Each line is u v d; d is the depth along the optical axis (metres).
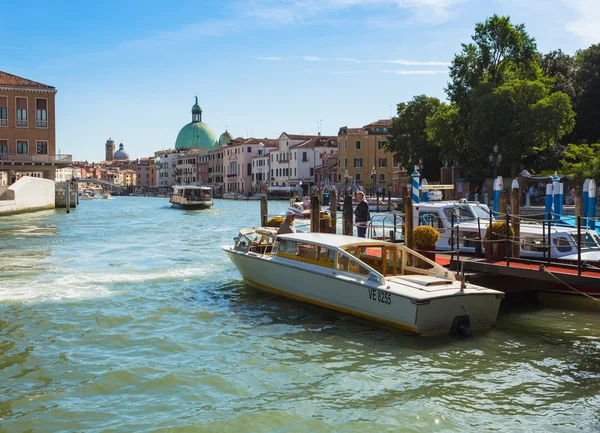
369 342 9.96
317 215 16.03
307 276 12.12
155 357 9.18
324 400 7.50
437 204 16.86
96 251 22.41
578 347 9.77
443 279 10.91
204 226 36.53
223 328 10.92
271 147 120.62
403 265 12.04
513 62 46.31
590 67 52.59
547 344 9.92
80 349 9.59
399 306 10.16
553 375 8.47
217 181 137.25
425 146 61.03
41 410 7.18
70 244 25.03
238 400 7.48
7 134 57.62
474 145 45.22
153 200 106.62
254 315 11.87
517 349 9.64
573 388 7.98
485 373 8.52
